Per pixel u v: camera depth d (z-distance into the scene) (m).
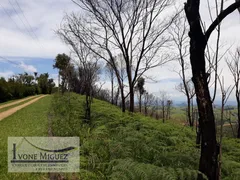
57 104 17.34
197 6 3.14
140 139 4.49
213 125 3.05
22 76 65.75
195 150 4.50
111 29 11.73
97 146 4.70
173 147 4.69
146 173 2.95
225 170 3.66
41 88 65.88
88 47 11.82
